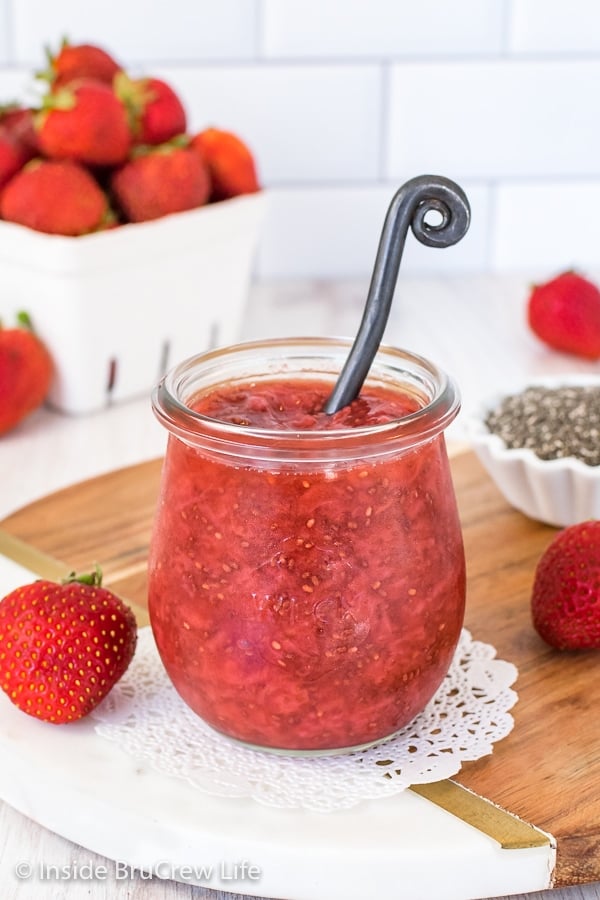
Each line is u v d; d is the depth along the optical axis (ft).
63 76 5.03
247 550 2.39
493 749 2.68
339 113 6.05
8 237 4.59
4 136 4.78
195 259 4.94
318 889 2.37
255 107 6.02
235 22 5.85
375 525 2.39
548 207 6.31
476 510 3.89
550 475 3.57
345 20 5.87
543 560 3.07
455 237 2.50
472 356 5.32
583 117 6.12
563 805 2.48
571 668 3.00
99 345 4.75
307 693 2.44
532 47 5.98
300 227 6.26
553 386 4.20
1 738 2.68
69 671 2.66
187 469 2.46
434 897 2.37
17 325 4.72
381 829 2.40
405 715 2.58
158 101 5.03
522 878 2.37
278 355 2.79
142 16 5.83
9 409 4.57
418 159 6.16
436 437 2.53
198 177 4.85
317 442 2.30
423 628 2.48
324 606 2.38
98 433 4.74
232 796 2.49
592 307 5.24
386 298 2.53
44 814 2.59
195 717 2.78
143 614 3.23
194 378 2.67
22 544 3.64
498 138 6.14
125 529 3.75
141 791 2.52
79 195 4.59
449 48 5.95
